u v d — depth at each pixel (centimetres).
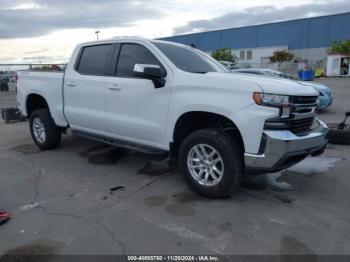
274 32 5838
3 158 580
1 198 406
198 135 391
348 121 926
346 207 380
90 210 371
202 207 378
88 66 521
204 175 399
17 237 316
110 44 497
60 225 338
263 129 346
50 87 576
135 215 359
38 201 396
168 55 439
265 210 371
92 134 533
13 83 2356
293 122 367
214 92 373
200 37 6744
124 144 488
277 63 4984
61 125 575
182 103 395
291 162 377
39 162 552
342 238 314
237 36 6272
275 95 344
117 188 436
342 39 5184
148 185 446
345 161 551
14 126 920
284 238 313
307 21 5475
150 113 432
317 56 5459
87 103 513
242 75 400
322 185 447
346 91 1947
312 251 293
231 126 384
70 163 545
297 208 376
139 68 396
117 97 465
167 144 425
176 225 338
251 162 356
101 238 313
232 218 352
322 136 397
